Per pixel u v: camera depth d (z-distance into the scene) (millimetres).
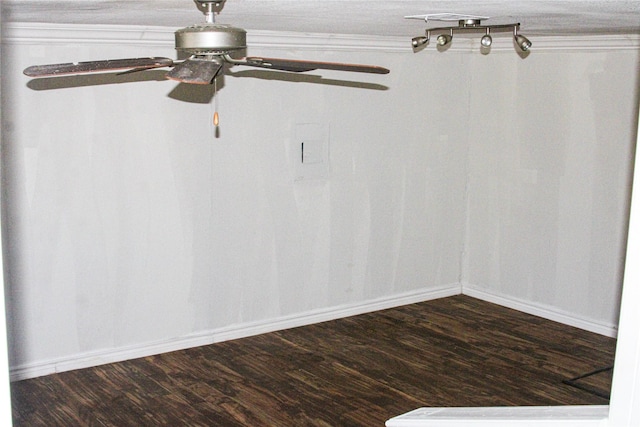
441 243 6137
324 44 5090
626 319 1086
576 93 5250
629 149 4961
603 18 3428
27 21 3959
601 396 4207
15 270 4262
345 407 4062
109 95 4426
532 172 5637
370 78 5473
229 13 3268
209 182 4863
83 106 4352
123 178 4547
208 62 2641
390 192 5754
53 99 4250
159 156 4648
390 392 4270
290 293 5379
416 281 6047
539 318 5652
